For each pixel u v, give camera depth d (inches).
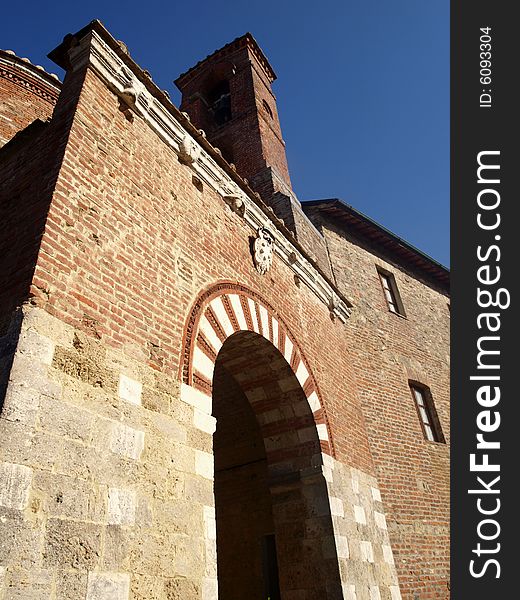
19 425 123.8
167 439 173.2
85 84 207.5
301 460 301.9
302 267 382.0
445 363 598.9
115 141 212.4
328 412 335.9
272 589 376.8
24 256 155.9
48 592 114.5
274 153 631.2
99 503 137.1
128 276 187.6
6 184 207.3
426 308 645.9
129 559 139.3
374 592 285.6
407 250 653.3
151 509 153.9
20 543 112.7
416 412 496.1
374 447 407.8
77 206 174.9
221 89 802.2
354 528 297.4
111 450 148.5
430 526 403.9
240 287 276.5
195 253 243.0
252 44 784.9
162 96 252.7
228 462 438.3
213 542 172.9
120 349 169.3
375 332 519.8
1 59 415.8
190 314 218.8
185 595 153.0
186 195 256.2
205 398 204.5
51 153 187.0
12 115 401.1
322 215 575.5
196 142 278.2
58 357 143.8
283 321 319.3
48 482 125.1
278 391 318.0
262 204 334.0
